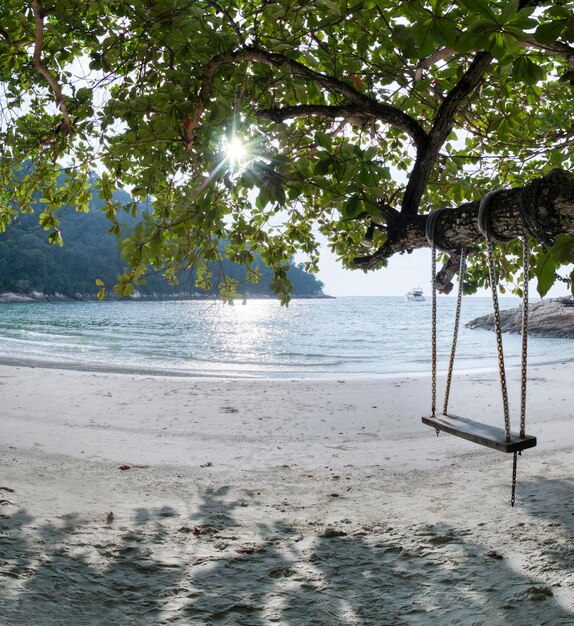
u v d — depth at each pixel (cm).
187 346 3819
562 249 261
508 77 525
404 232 441
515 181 692
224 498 579
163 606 331
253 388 1472
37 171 761
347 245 737
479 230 354
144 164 529
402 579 376
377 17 498
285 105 531
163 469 694
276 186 339
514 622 315
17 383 1434
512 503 388
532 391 1410
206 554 416
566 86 622
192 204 382
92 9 510
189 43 382
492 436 350
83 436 874
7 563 371
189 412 1133
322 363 2712
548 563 394
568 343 3650
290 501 573
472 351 3266
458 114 595
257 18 462
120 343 3850
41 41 501
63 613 315
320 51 504
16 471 630
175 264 498
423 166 454
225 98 393
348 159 317
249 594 351
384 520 505
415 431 972
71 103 631
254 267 654
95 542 426
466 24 276
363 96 451
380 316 11262
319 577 379
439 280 504
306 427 1008
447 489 609
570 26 228
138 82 453
